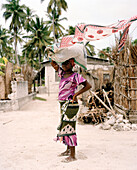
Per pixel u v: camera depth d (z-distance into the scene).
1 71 12.73
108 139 4.84
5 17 42.97
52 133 5.91
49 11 35.66
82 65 3.29
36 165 2.87
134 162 2.81
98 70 12.66
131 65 6.68
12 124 7.51
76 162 2.87
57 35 43.22
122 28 5.50
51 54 3.28
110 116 7.39
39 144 4.42
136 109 6.69
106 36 5.65
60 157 3.24
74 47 3.19
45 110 12.34
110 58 7.95
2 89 12.09
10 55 54.50
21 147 4.14
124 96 6.90
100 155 3.23
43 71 31.05
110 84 10.02
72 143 3.02
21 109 12.79
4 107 11.62
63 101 3.17
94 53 40.44
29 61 44.81
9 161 3.15
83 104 11.30
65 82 3.18
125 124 6.41
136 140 4.63
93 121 7.29
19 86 13.05
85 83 3.11
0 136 5.49
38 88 29.48
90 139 4.89
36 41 41.44
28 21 44.31
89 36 5.51
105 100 8.34
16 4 42.97
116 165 2.69
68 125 3.07
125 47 6.80
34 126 7.08
